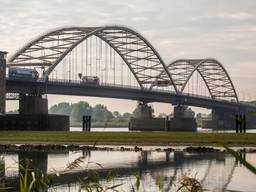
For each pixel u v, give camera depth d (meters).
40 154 70.19
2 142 92.06
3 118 128.38
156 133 110.69
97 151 75.56
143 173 46.06
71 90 150.50
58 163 55.91
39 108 138.38
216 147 81.94
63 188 34.41
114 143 88.81
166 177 41.56
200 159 62.59
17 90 137.25
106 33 172.25
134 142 89.75
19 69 135.25
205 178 41.69
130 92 180.88
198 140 90.75
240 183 38.16
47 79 140.62
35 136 101.44
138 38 184.62
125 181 38.50
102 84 164.00
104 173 45.84
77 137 98.56
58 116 137.00
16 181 37.56
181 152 74.06
